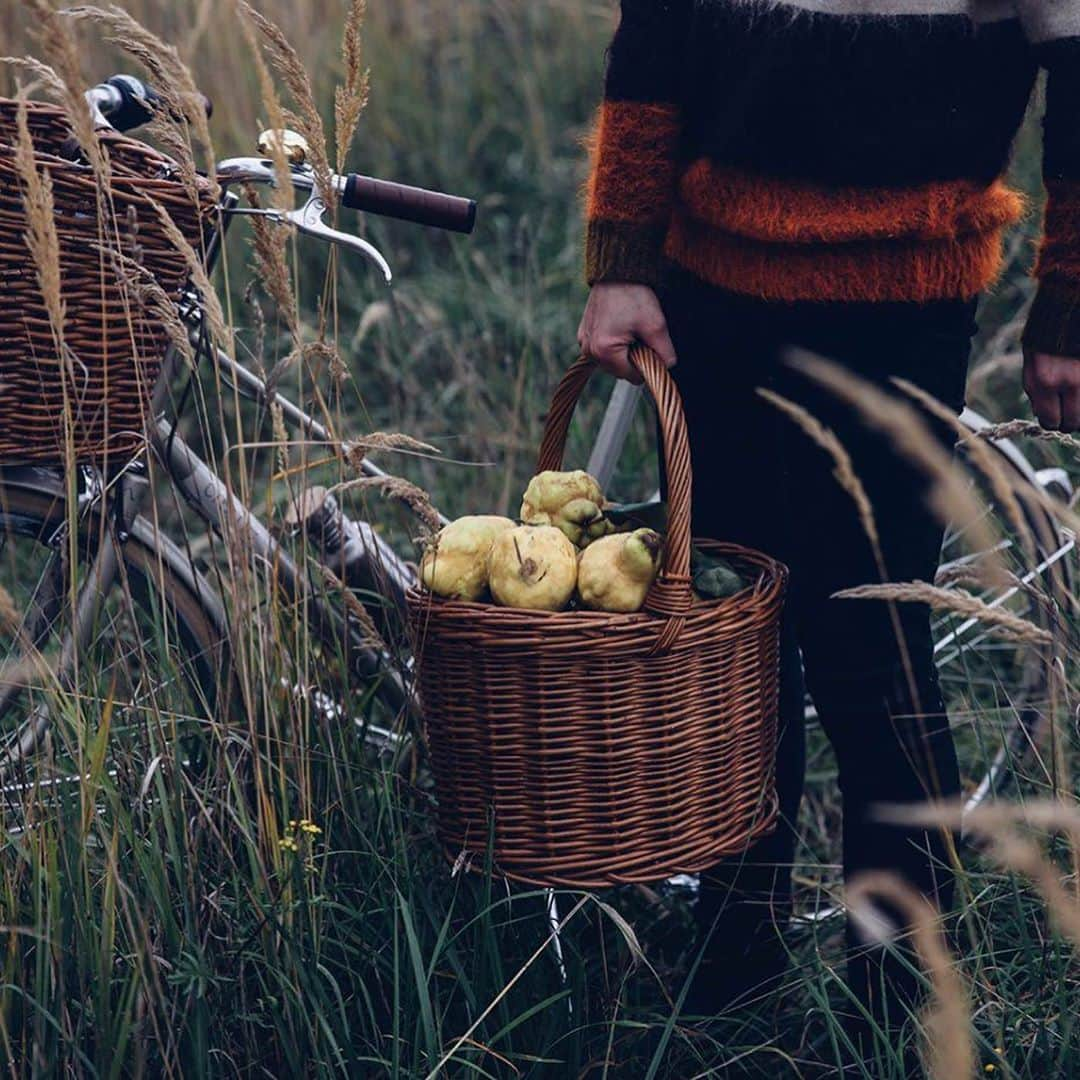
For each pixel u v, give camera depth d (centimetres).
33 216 157
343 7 555
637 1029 199
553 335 413
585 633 171
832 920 224
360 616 201
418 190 195
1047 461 318
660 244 186
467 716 180
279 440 193
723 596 183
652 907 232
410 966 192
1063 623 210
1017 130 180
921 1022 182
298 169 195
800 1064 202
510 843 183
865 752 193
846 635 191
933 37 167
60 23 159
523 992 192
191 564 208
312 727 206
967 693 278
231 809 186
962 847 232
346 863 204
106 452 183
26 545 315
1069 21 163
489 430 364
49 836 174
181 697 200
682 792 182
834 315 180
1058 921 170
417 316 405
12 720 209
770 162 176
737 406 194
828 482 187
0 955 175
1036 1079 183
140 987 172
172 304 176
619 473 354
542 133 522
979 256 183
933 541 192
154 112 183
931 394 184
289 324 191
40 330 176
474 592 182
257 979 186
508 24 576
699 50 179
